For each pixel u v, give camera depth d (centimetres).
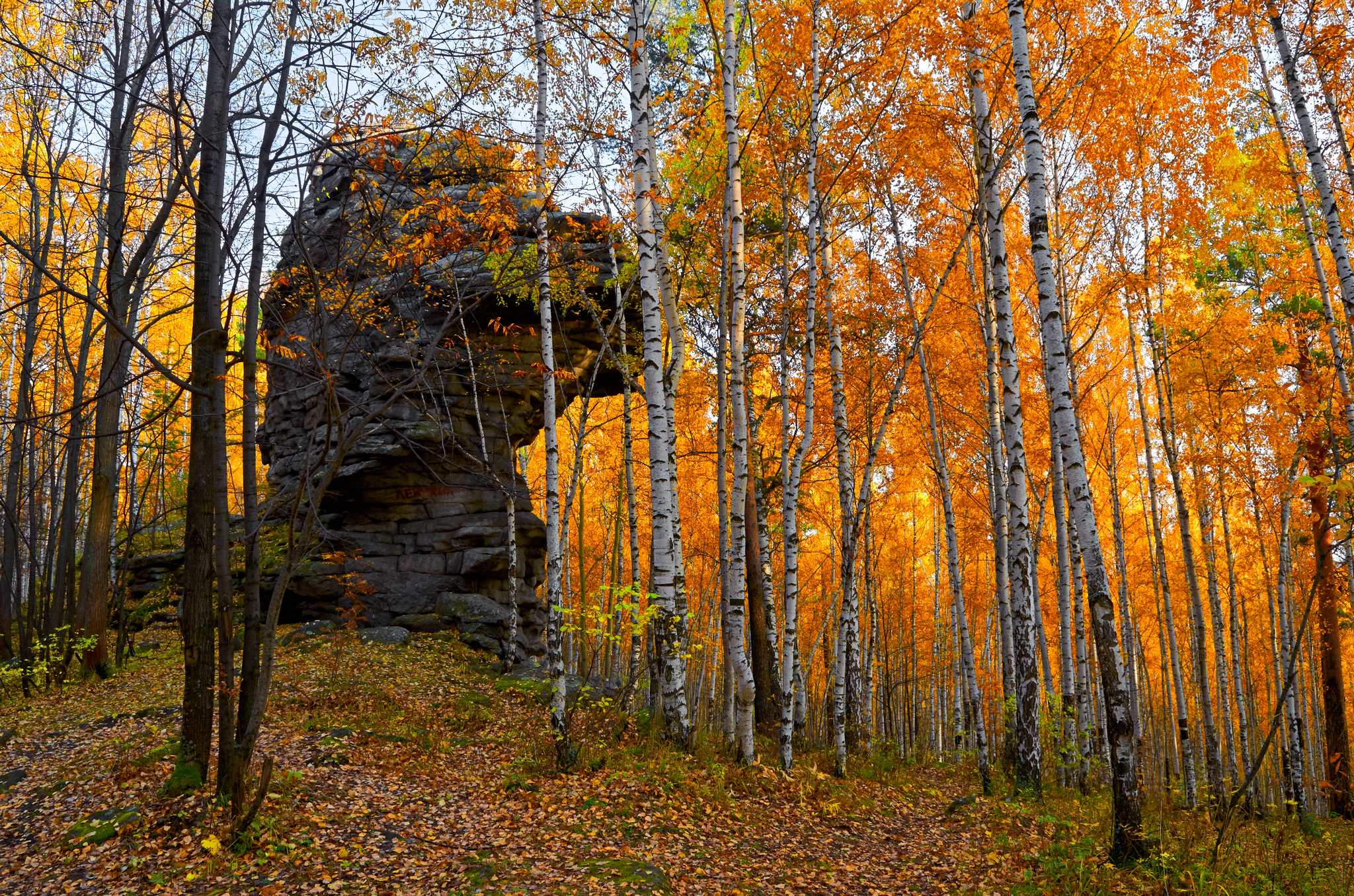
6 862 652
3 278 1794
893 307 1481
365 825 744
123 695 1257
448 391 1844
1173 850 709
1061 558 1409
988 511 1877
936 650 2708
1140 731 1717
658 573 1077
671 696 1085
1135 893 635
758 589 1590
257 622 771
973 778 1366
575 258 1341
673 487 1221
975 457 1852
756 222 1491
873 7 1090
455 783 905
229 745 713
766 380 1838
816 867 754
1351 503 709
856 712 1605
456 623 1814
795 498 1143
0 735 1053
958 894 686
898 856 817
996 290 1073
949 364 1589
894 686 2647
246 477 757
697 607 2695
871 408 1474
